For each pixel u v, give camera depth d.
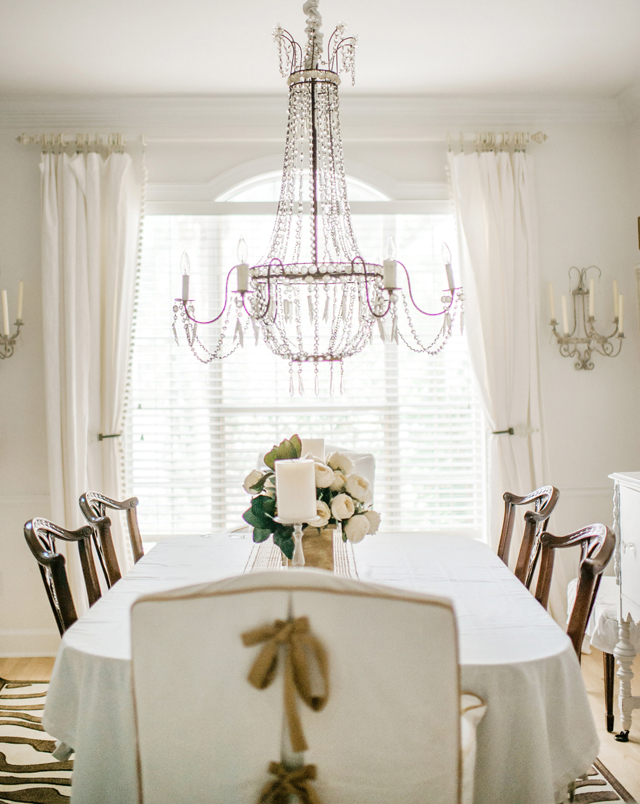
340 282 2.05
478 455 3.75
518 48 3.01
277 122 3.57
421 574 2.15
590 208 3.67
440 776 1.25
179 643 1.25
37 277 3.54
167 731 1.30
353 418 3.74
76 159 3.45
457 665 1.20
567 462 3.67
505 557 2.65
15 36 2.82
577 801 2.14
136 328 3.68
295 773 1.29
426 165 3.67
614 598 2.67
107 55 3.01
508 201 3.53
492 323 3.52
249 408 3.71
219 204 3.64
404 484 3.74
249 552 2.43
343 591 1.19
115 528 3.46
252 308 1.95
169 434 3.71
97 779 1.55
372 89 3.43
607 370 3.67
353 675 1.23
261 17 2.68
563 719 1.55
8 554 3.53
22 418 3.54
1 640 3.51
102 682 1.54
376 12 2.66
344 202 2.27
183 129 3.57
